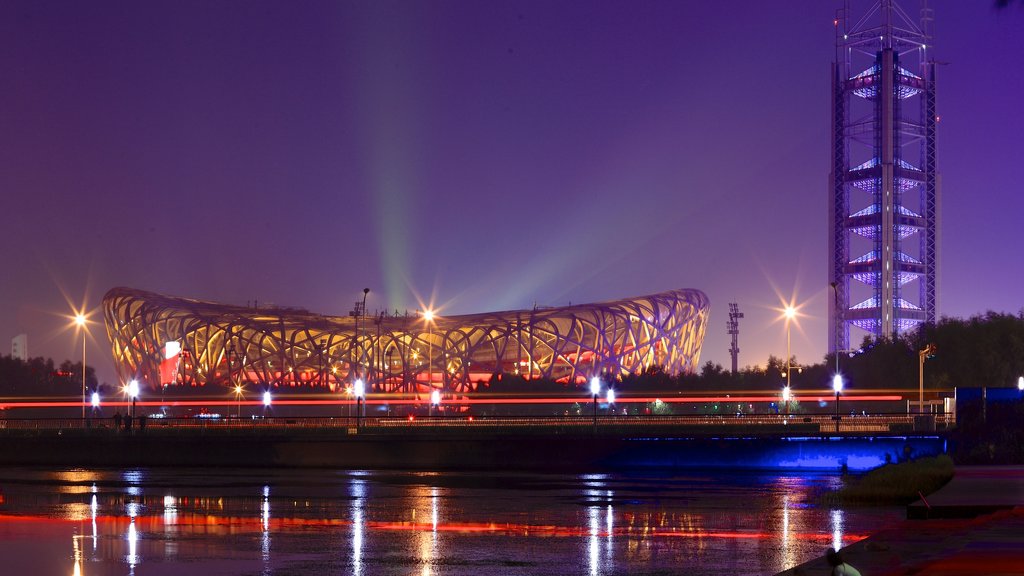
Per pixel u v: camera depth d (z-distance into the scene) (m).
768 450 82.94
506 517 48.28
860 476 75.69
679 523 45.59
